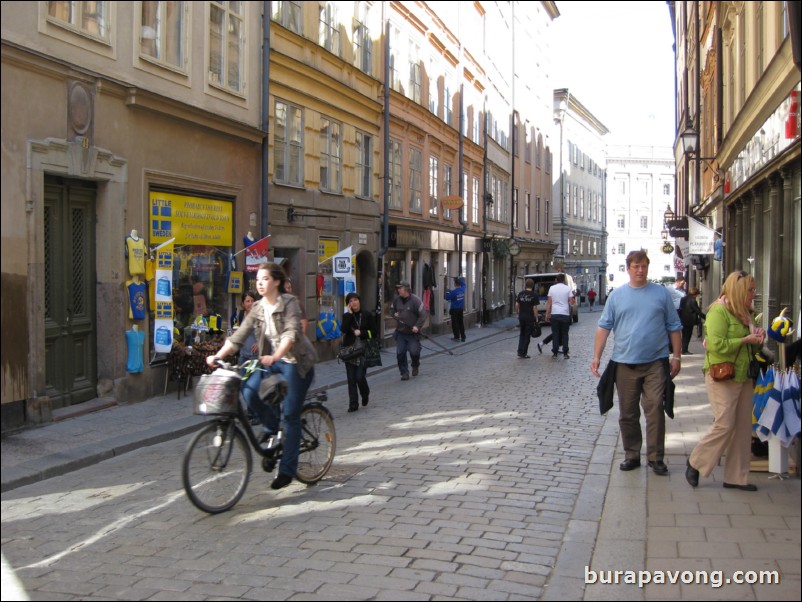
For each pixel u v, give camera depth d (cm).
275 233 1606
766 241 1376
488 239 3559
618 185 8944
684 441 857
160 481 734
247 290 1433
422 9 2528
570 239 6412
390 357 1953
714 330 635
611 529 559
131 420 1008
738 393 648
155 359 1185
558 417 1052
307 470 696
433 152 2755
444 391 1336
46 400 950
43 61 934
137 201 1142
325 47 1809
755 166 1384
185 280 1277
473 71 3278
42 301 942
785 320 786
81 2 1010
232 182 1407
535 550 530
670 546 520
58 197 1016
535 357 1934
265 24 1477
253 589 468
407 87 2428
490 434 934
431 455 820
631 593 450
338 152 1925
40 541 562
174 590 468
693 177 3173
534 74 4816
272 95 1572
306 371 666
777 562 487
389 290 2341
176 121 1234
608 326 745
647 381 727
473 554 523
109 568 506
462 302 2511
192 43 1260
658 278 8738
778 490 654
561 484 701
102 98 1058
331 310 1827
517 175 4375
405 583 474
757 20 1304
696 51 2573
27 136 919
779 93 1097
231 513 623
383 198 2209
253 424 684
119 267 1108
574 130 6550
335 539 556
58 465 771
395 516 609
